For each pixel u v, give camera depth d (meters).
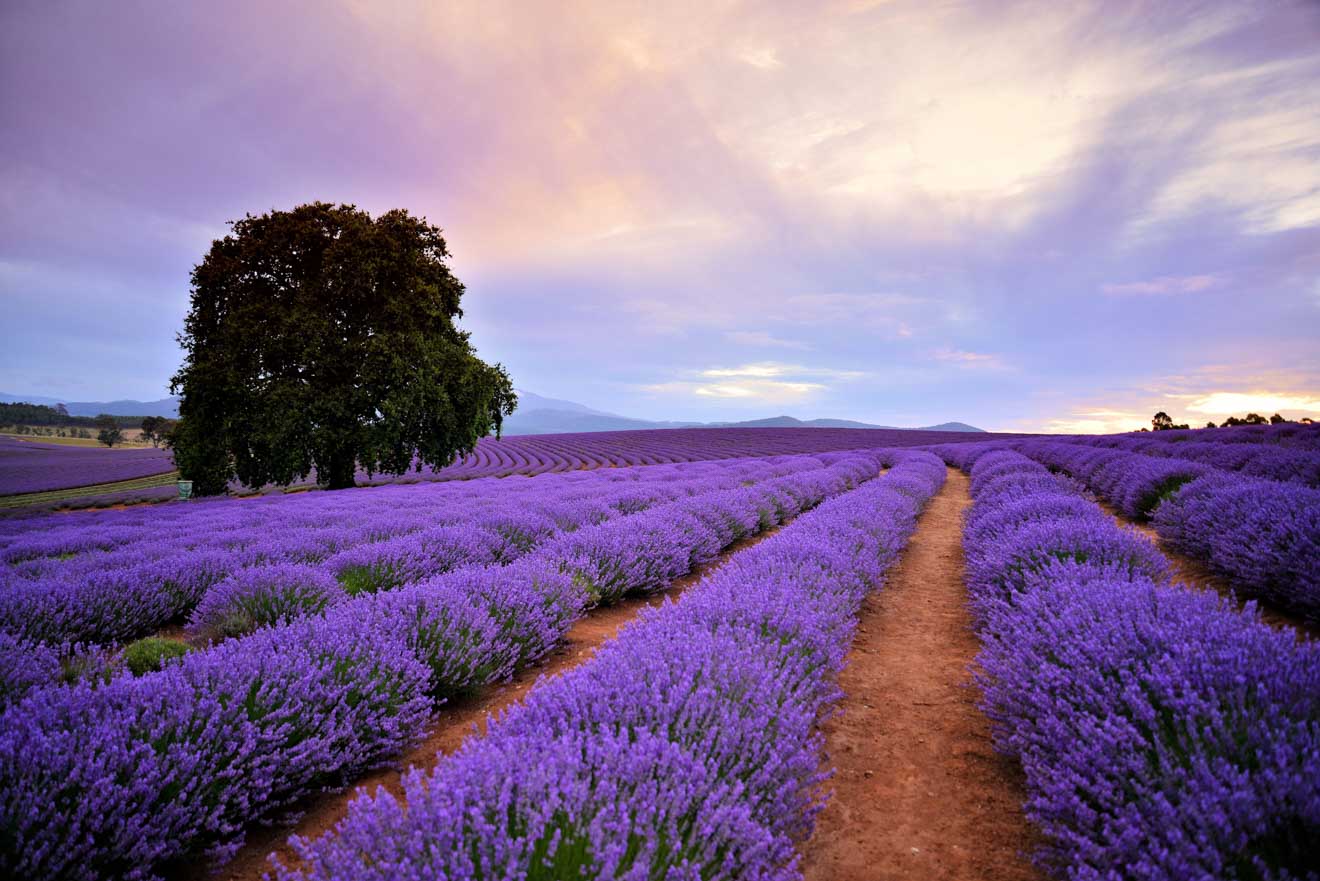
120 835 2.28
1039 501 7.37
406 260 21.06
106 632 5.37
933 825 2.66
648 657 3.07
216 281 20.11
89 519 15.27
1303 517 5.03
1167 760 2.12
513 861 1.62
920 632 5.40
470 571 5.43
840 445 49.44
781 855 2.04
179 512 15.45
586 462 45.75
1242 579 5.13
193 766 2.59
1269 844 1.83
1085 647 2.97
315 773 2.98
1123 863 1.94
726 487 16.31
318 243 20.88
